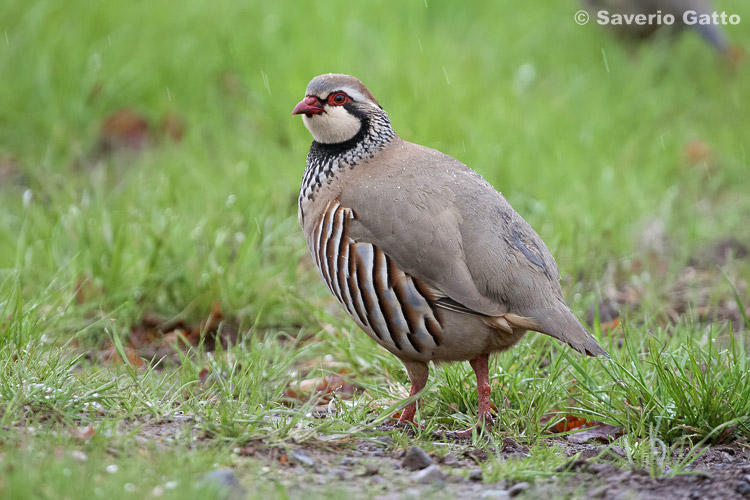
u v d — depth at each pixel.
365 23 18.34
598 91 16.86
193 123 15.80
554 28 19.34
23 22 16.86
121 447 7.03
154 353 10.38
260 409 7.99
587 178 14.23
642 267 12.41
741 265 12.40
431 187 8.38
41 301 9.62
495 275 8.00
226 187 13.36
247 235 11.61
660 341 9.14
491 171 13.90
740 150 15.56
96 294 10.70
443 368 9.02
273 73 16.52
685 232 13.31
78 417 7.56
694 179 14.92
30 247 11.24
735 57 18.61
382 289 8.25
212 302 10.91
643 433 8.00
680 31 18.50
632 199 13.86
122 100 16.34
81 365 9.66
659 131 16.00
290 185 13.64
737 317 11.18
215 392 8.61
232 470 6.92
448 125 14.91
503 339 8.21
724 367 8.57
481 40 18.34
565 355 8.75
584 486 6.98
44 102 15.87
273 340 10.14
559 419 8.47
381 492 6.76
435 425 8.37
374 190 8.45
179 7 18.03
